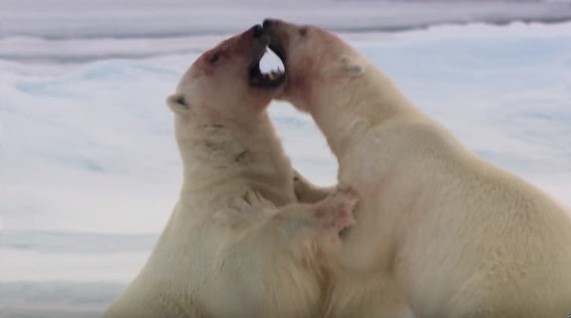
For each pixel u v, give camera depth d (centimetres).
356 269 994
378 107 1024
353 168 1006
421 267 951
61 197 1445
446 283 930
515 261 901
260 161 1082
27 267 1263
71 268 1280
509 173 969
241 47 1101
